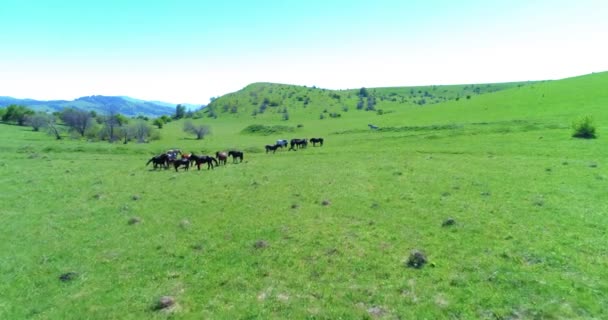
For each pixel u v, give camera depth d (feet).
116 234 66.13
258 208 80.94
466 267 47.57
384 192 90.33
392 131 254.88
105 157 180.14
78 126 341.21
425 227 63.77
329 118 550.36
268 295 43.29
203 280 47.80
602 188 81.00
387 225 65.98
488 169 111.65
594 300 38.19
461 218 67.15
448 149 160.45
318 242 58.95
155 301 42.24
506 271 45.78
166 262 53.72
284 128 369.50
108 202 89.15
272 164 149.18
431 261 49.90
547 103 264.52
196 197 93.20
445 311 38.14
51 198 93.15
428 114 336.08
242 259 53.88
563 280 42.65
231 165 151.64
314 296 42.70
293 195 91.66
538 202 73.46
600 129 165.48
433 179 102.22
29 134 330.13
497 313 37.14
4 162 153.07
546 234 56.95
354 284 44.96
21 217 76.64
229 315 39.40
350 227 65.82
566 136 160.25
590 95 257.55
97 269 51.90
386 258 51.85
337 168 130.72
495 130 198.90
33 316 40.52
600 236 54.80
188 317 39.32
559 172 100.22
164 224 71.67
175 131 439.63
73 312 41.09
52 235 65.82
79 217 76.74
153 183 112.16
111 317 39.96
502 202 75.72
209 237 63.62
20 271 51.39
